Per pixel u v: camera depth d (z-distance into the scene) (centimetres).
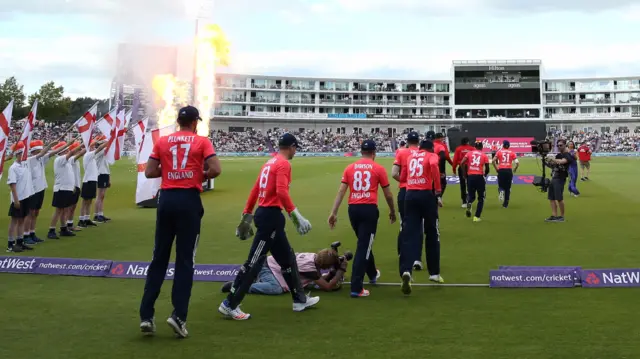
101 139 1287
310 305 558
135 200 1667
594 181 2262
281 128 8881
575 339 443
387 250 912
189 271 471
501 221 1220
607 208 1412
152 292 471
